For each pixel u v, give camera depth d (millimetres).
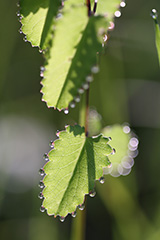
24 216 352
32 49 404
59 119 383
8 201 357
